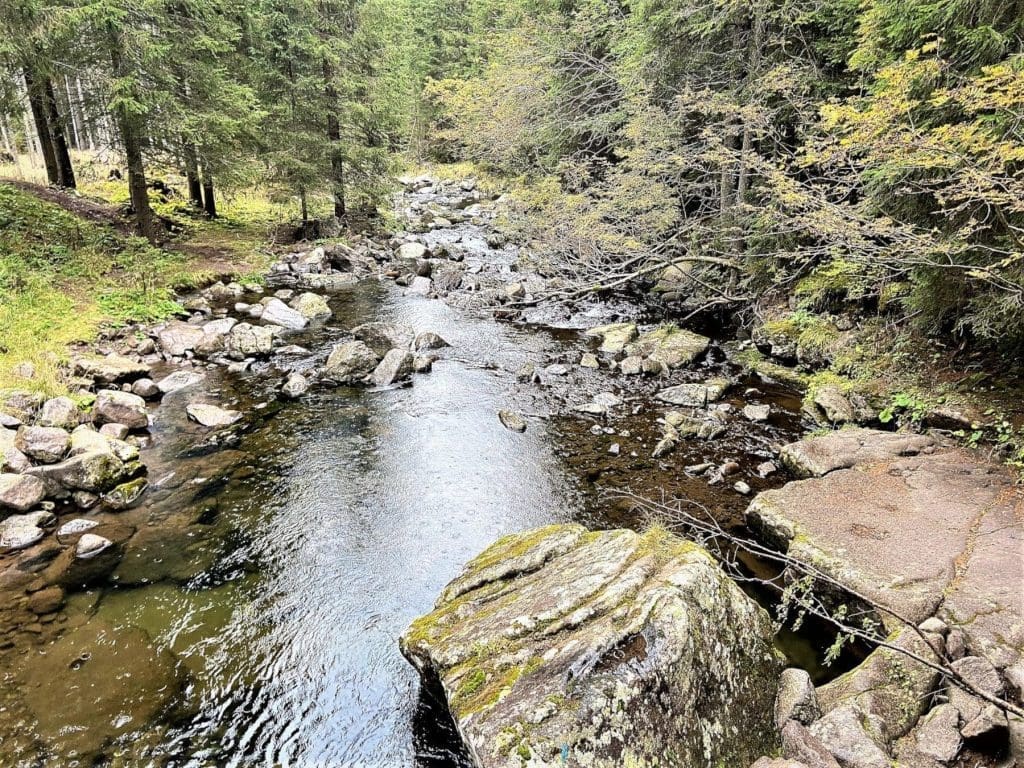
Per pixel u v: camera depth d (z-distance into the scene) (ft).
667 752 9.94
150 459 24.71
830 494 19.47
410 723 13.48
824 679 14.03
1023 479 18.92
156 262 45.83
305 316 43.14
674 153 37.50
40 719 13.20
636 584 12.26
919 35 21.63
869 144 17.83
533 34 54.13
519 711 10.14
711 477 23.54
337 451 25.95
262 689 14.34
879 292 29.63
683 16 36.68
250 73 57.93
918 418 24.53
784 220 29.35
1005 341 24.62
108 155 68.33
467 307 47.57
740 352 37.32
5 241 40.47
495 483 23.62
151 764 12.37
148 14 42.27
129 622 16.25
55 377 27.61
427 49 122.62
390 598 17.53
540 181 49.55
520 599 13.32
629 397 31.73
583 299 49.60
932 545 16.19
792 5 33.27
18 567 18.22
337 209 70.03
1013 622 12.88
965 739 10.33
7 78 40.98
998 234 20.22
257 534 20.34
